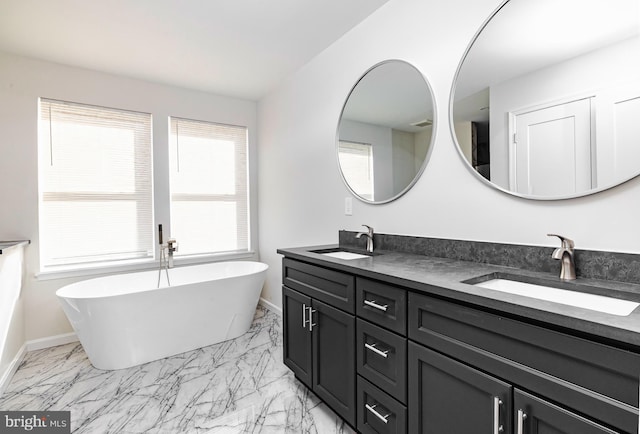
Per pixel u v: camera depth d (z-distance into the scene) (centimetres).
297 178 297
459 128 157
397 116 191
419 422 114
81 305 210
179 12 204
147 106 315
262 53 261
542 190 127
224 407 179
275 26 222
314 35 234
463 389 100
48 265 275
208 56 264
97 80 291
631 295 94
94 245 295
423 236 178
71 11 200
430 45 171
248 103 374
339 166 241
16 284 232
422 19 175
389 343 126
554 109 123
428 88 172
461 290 98
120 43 241
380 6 202
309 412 174
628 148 106
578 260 117
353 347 146
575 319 73
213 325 262
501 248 140
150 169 320
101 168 297
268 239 356
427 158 174
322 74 258
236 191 371
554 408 77
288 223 315
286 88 312
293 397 189
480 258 149
